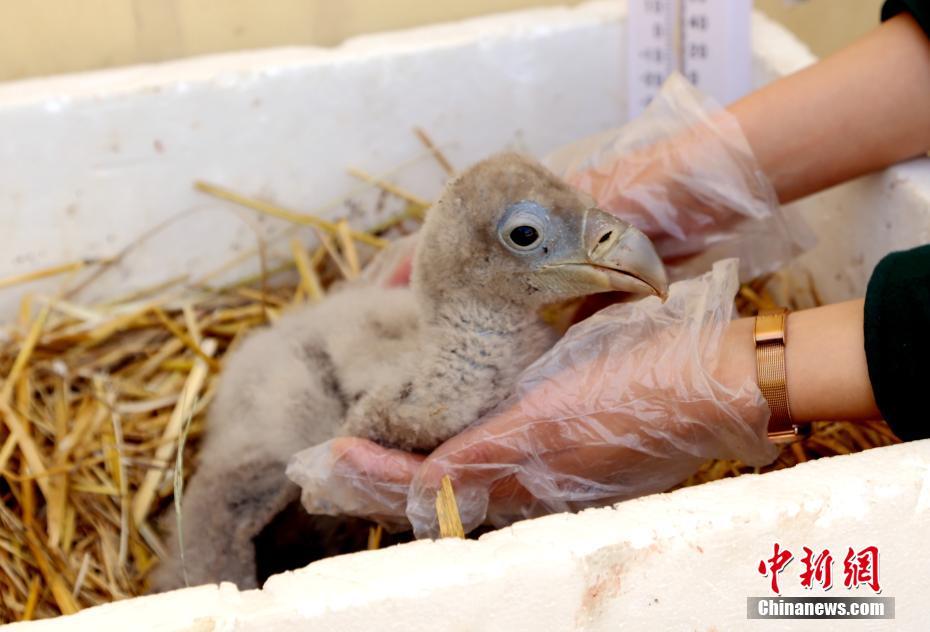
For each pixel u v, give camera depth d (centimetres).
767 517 50
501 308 66
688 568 50
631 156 75
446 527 57
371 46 84
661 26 84
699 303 64
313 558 74
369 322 72
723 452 63
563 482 64
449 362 66
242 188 85
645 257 63
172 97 81
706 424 62
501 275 65
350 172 86
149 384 83
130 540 75
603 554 49
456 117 86
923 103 71
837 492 50
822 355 61
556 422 63
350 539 73
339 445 64
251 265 87
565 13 86
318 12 94
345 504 64
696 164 73
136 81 81
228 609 48
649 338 64
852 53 73
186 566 69
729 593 50
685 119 74
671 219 74
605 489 64
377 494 64
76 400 81
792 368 61
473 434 63
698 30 83
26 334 83
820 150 73
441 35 85
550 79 86
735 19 82
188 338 83
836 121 72
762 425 62
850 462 52
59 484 75
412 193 88
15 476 74
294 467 63
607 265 63
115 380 82
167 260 86
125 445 78
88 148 81
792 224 76
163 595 49
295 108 83
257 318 86
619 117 89
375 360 69
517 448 63
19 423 77
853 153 72
